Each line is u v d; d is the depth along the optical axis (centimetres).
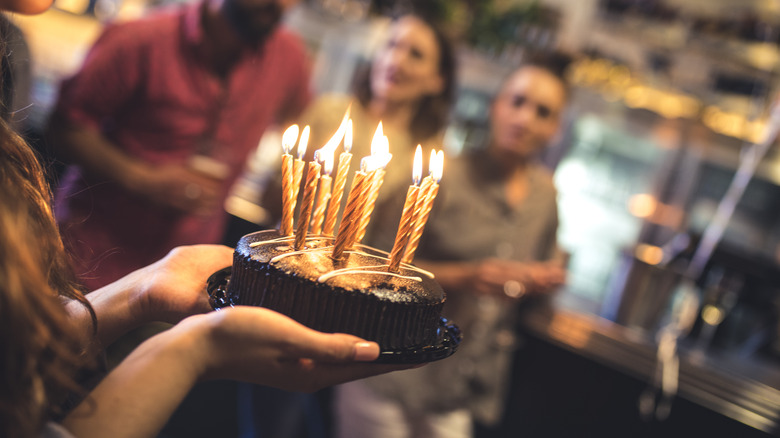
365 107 191
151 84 175
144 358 59
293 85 214
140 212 176
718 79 304
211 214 188
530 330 228
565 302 299
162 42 173
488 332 182
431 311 75
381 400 176
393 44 189
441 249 181
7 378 50
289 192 82
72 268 72
